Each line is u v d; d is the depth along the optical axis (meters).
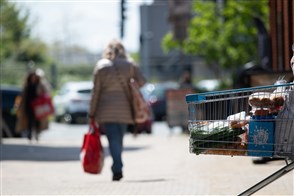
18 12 60.72
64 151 32.31
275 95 12.49
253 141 12.57
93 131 21.03
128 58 21.36
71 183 20.44
